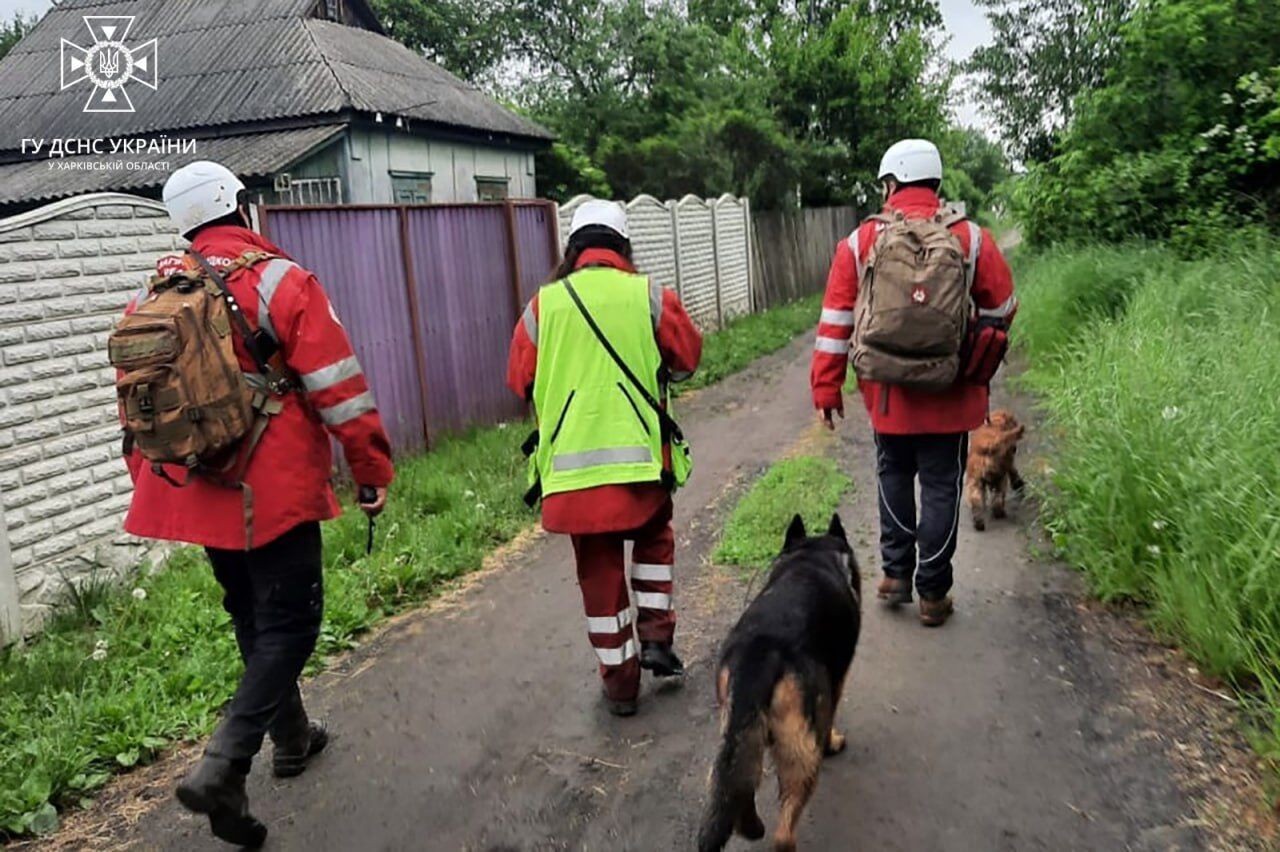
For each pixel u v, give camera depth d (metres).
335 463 7.30
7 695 4.15
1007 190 17.38
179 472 3.05
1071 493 5.25
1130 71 12.33
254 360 3.03
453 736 3.84
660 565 3.99
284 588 3.14
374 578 5.38
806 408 10.01
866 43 27.36
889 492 4.49
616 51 24.34
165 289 3.02
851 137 28.02
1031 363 10.01
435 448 8.41
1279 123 10.62
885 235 4.07
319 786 3.54
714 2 32.41
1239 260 8.79
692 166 21.36
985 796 3.17
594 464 3.64
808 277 23.50
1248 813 2.96
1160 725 3.47
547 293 3.78
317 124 12.95
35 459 5.14
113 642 4.73
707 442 8.85
